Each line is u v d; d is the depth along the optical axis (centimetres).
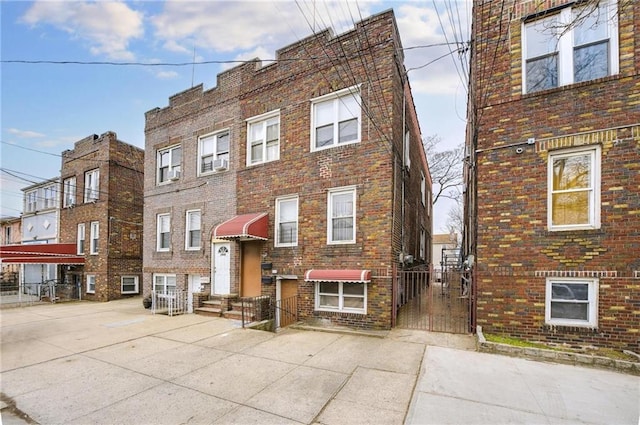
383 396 445
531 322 652
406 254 1114
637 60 601
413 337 730
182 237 1247
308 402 431
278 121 1052
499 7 725
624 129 604
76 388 487
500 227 694
